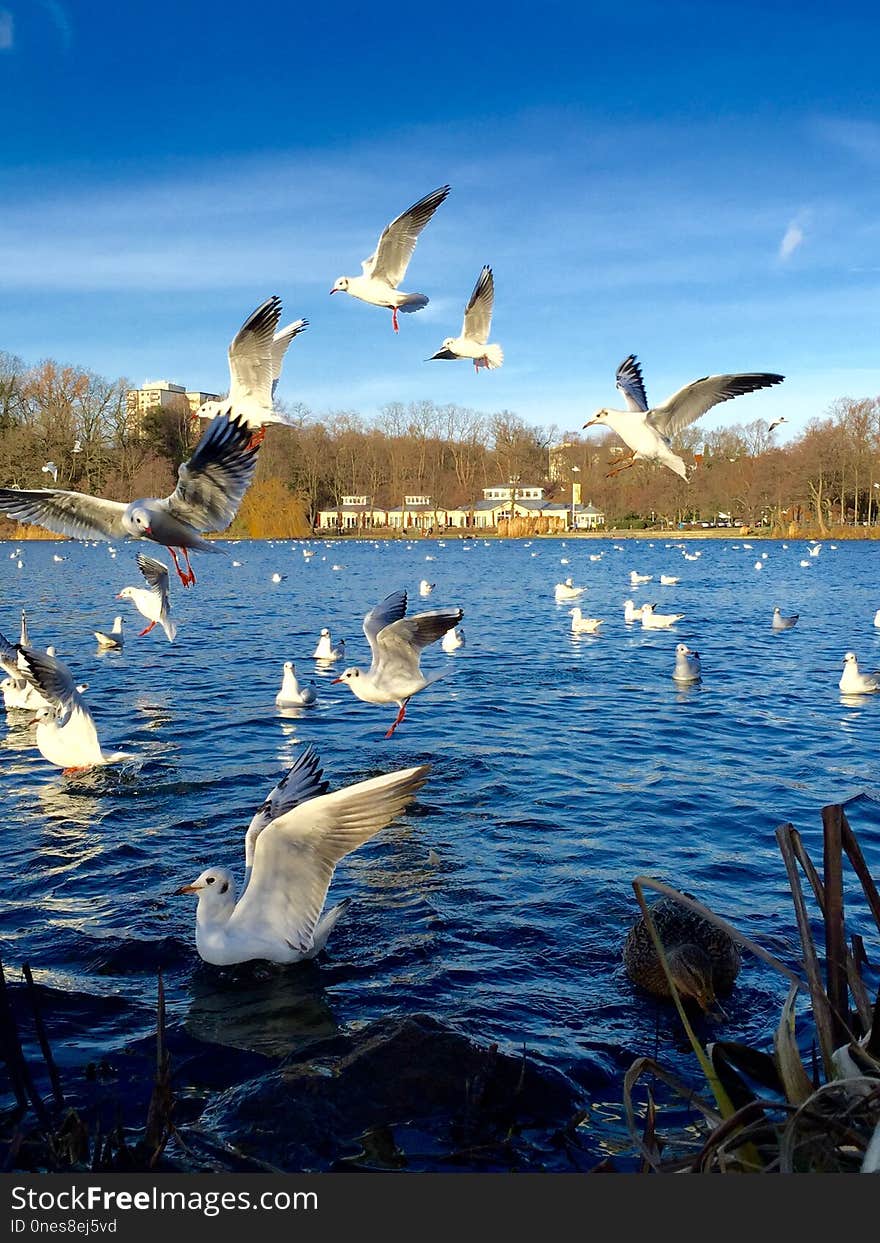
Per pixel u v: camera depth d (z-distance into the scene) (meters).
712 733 15.22
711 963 6.65
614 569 65.25
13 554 75.94
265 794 11.52
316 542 108.69
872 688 19.23
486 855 9.56
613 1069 5.88
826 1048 3.82
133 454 91.94
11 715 16.25
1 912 8.21
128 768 12.71
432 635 12.58
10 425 94.75
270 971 7.18
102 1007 6.67
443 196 12.66
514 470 136.50
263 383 10.02
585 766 13.05
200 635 28.66
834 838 4.14
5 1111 5.38
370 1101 5.34
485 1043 6.11
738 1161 3.54
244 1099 5.37
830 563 69.62
